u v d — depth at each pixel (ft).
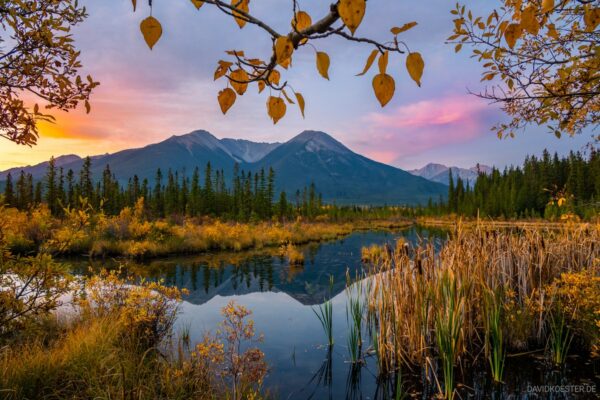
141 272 47.70
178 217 145.18
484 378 16.35
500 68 8.96
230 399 14.08
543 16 6.05
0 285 11.39
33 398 11.95
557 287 18.76
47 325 18.69
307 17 2.51
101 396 12.02
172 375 14.79
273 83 3.03
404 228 189.98
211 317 28.78
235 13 2.68
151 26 2.21
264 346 22.71
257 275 50.44
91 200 165.27
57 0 8.47
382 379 17.54
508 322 18.72
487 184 252.62
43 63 8.58
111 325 18.17
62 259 52.49
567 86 9.18
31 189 170.30
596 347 15.98
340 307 33.30
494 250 22.12
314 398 15.80
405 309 19.29
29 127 8.69
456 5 8.28
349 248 86.69
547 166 199.72
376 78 2.22
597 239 21.43
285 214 215.72
